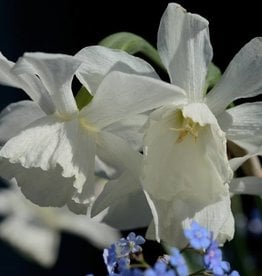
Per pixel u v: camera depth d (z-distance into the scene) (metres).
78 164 0.27
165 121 0.27
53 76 0.26
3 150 0.27
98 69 0.27
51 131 0.27
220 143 0.27
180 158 0.28
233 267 0.40
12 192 0.52
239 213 0.40
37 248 0.48
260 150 0.28
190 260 0.37
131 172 0.28
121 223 0.30
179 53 0.27
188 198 0.27
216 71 0.29
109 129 0.28
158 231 0.27
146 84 0.26
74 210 0.28
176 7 0.27
